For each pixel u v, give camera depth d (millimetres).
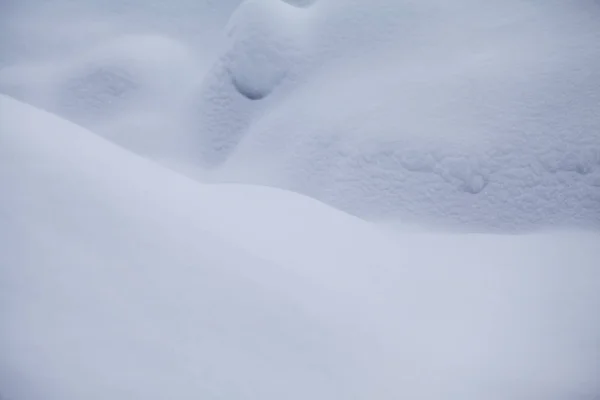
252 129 18938
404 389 3051
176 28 30297
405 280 5621
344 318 3492
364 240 6398
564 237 11156
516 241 10484
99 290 2389
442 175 13391
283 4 20906
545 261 8617
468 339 4512
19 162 2902
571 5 15766
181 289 2734
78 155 3369
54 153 3186
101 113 23312
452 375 3594
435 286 5809
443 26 17125
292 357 2760
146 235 2977
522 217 12633
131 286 2537
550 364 4344
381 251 6273
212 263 3119
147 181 3760
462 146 13391
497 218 12781
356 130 14914
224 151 20062
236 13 21047
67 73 24281
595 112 12914
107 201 3039
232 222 4316
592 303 6340
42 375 1841
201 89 21172
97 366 2020
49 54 28469
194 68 26172
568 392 3883
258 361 2570
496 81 14250
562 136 12883
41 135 3355
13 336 1934
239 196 6004
